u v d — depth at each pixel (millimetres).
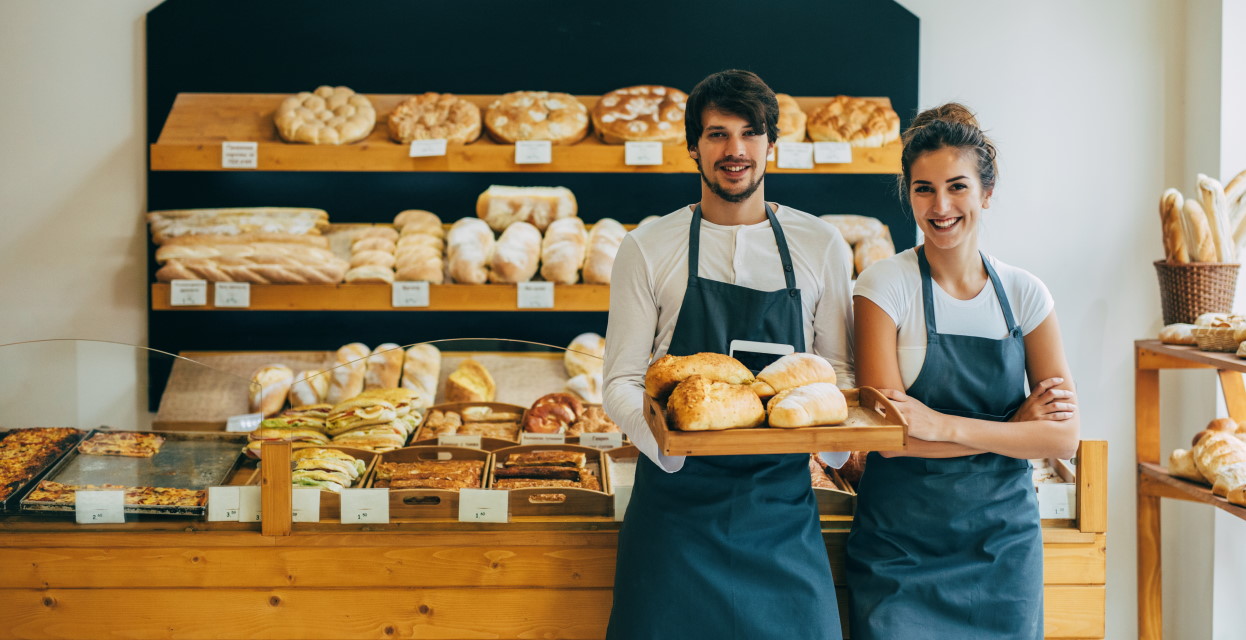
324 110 3088
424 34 3295
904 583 1919
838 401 1620
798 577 1862
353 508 2113
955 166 1812
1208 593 3027
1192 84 3164
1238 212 2809
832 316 1908
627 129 3020
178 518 2123
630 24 3307
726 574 1849
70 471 2168
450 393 2607
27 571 2121
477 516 2119
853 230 3180
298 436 2441
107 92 3217
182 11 3219
